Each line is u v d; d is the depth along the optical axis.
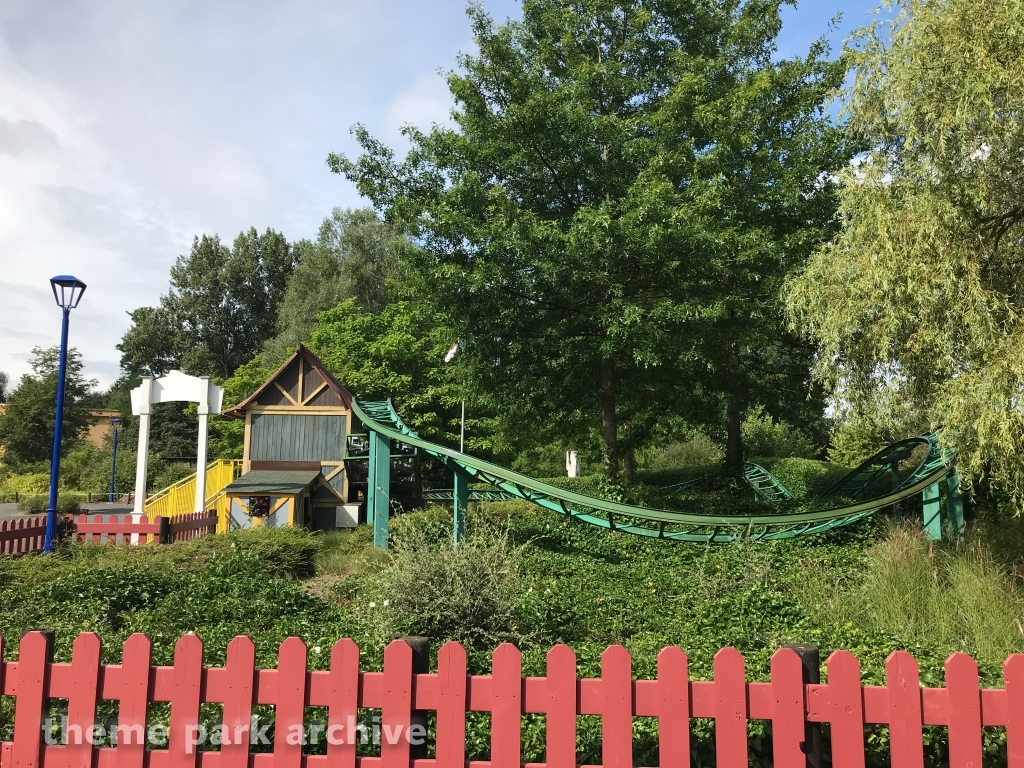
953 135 8.29
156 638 6.61
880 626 7.22
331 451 20.78
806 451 35.78
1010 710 3.07
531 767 3.11
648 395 19.42
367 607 7.54
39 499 31.45
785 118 17.42
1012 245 8.84
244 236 66.06
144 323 64.12
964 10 8.27
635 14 16.89
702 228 14.13
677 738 3.09
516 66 16.64
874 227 8.95
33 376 56.06
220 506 20.47
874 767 3.72
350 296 42.56
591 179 16.09
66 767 3.23
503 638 6.77
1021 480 7.84
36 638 3.29
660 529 12.63
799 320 11.12
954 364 8.49
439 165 16.55
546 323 15.95
